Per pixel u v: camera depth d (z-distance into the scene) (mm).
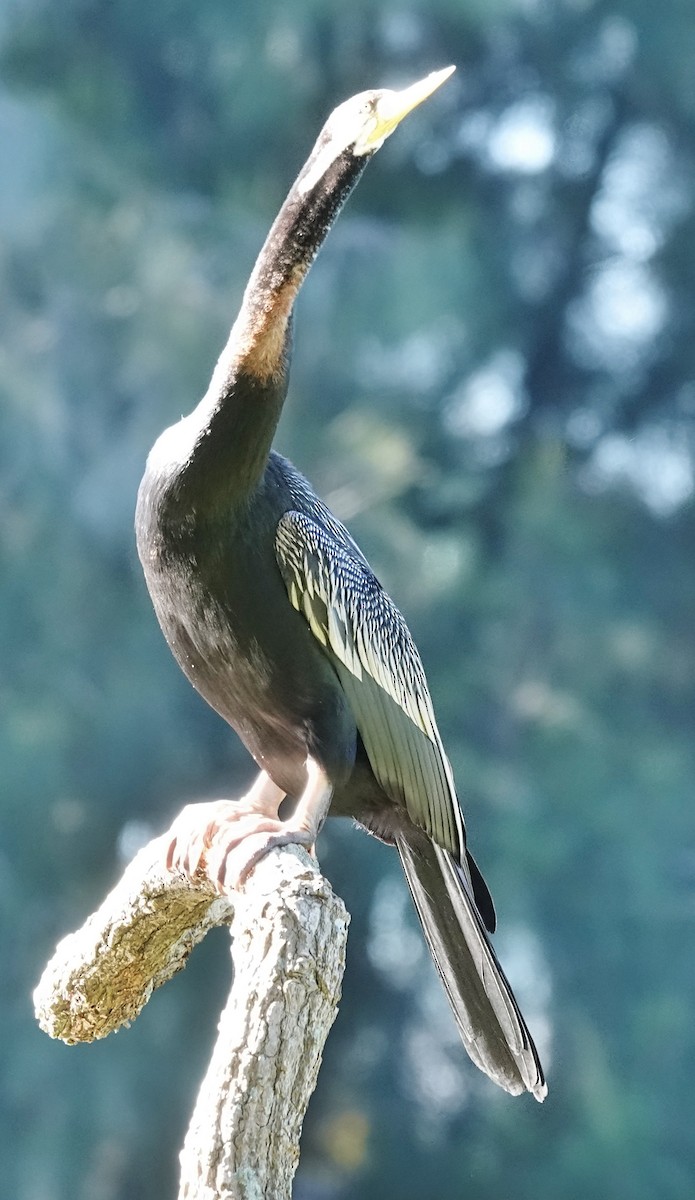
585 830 18859
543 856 18578
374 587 5816
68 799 16500
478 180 21688
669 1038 18266
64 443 17359
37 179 17984
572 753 19219
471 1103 18438
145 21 18906
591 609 20203
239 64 18844
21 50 19266
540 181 23219
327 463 18203
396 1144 18234
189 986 15961
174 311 17453
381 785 5676
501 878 18578
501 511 21156
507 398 23203
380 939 18438
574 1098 18156
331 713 5309
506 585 20031
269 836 4691
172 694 17078
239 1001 4047
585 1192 17625
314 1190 18312
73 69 19281
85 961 5164
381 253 19438
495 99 22469
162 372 17375
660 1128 17984
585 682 20016
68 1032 5352
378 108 5035
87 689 16781
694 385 23250
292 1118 4004
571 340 23312
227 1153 3941
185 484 5000
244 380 4988
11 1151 15969
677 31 22328
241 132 19016
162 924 5059
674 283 23375
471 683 19328
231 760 16875
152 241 17844
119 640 17031
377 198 20219
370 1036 18578
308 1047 4023
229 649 5223
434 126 20891
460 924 5719
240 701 5359
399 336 19250
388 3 18922
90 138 18750
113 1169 16188
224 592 5121
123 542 17141
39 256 17766
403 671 5867
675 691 20484
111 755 16625
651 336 23391
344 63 19344
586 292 23359
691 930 18797
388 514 18578
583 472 22547
